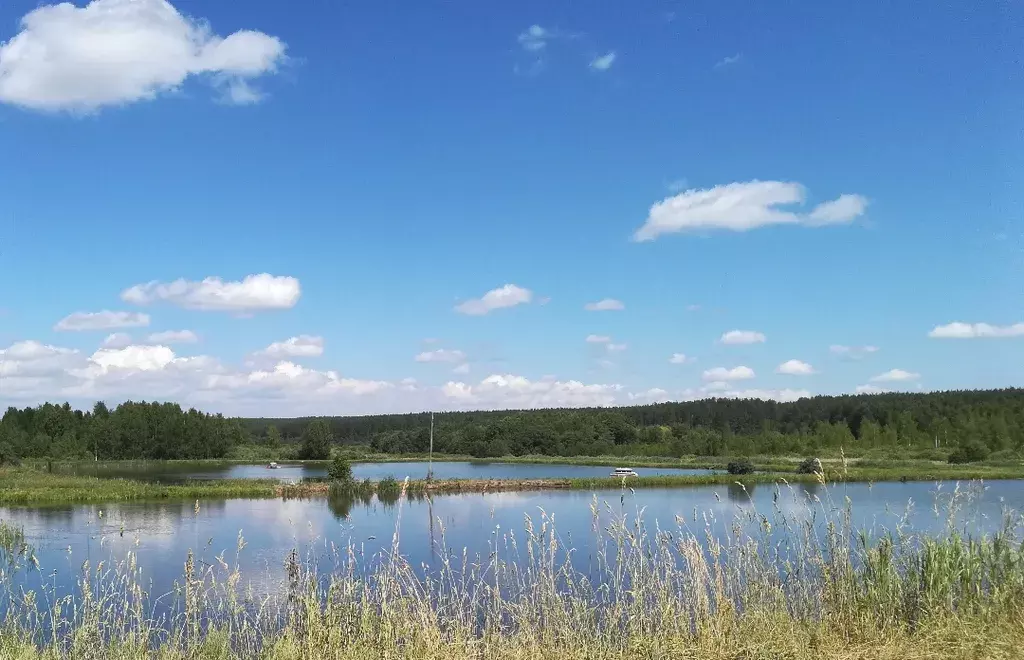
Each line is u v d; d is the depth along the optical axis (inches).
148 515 1614.2
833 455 3713.1
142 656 401.1
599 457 5068.9
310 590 440.1
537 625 419.5
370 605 423.5
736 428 6363.2
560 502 1829.5
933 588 408.8
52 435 4904.0
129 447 4798.2
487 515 1476.4
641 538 497.4
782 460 3698.3
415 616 403.2
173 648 418.0
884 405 5137.8
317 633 398.6
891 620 387.9
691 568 433.7
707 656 351.9
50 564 877.2
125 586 505.7
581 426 5895.7
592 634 406.6
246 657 418.3
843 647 352.2
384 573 463.8
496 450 5413.4
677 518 481.4
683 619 404.8
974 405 4323.3
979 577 421.1
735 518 542.3
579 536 994.1
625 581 500.7
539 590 451.5
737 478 2539.4
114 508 1791.3
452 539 1063.6
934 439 3863.2
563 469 4015.8
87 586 438.6
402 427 7111.2
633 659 363.3
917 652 335.0
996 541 442.0
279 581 716.0
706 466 3796.8
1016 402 4109.3
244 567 866.1
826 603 411.2
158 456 4896.7
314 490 2317.9
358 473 3713.1
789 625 374.3
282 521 1464.1
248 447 5880.9
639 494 2036.2
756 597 414.6
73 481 2405.3
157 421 5007.4
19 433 4475.9
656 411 7381.9
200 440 5049.2
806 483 2268.7
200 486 2370.8
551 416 6245.1
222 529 1320.1
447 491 2389.3
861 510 913.5
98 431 4758.9
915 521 760.3
